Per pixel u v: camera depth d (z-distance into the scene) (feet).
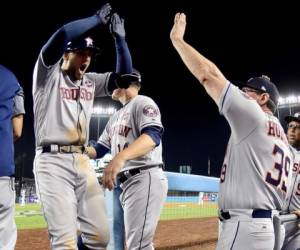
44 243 19.67
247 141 7.22
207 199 33.99
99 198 9.30
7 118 9.03
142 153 9.41
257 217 7.06
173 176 15.72
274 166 7.25
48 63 8.66
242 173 7.25
